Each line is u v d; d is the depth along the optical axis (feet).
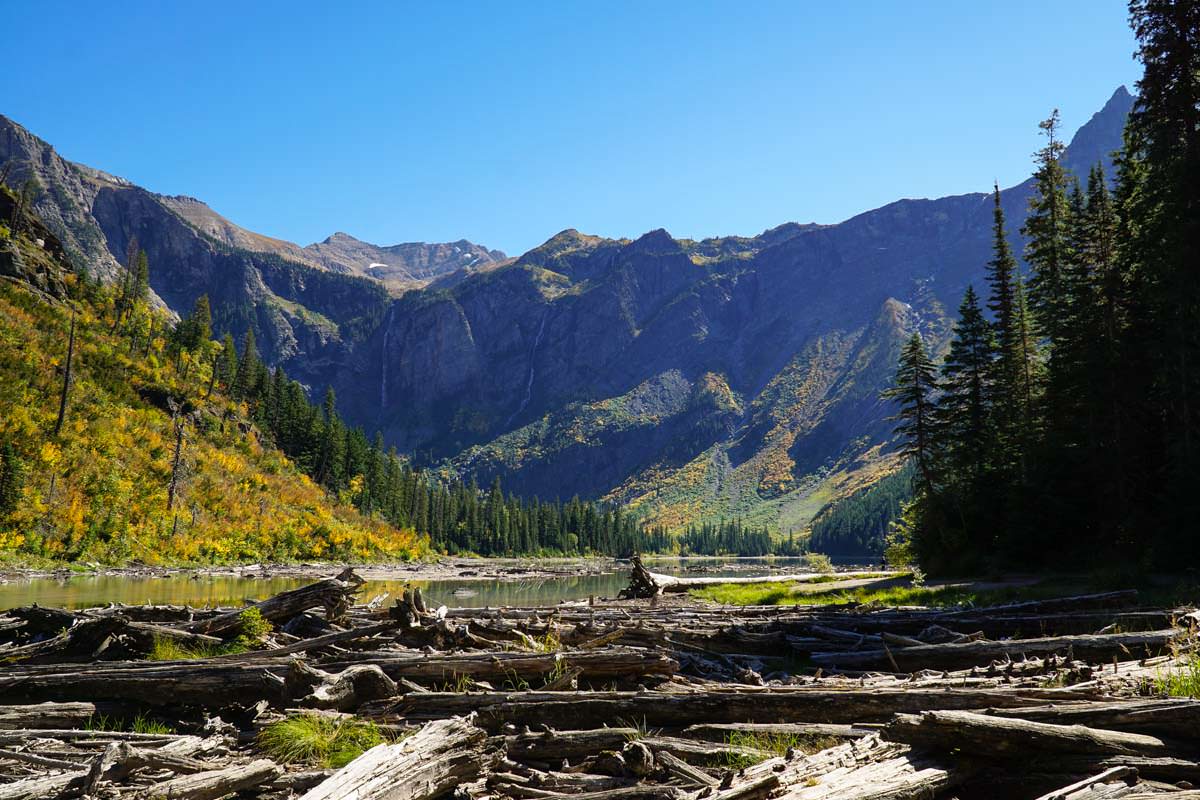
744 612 63.72
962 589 81.10
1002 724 19.04
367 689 29.78
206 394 404.16
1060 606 53.67
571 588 179.83
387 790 17.97
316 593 45.19
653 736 25.23
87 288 414.62
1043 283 141.28
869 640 46.11
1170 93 94.07
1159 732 19.76
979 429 137.49
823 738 24.04
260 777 20.61
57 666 34.37
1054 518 108.78
